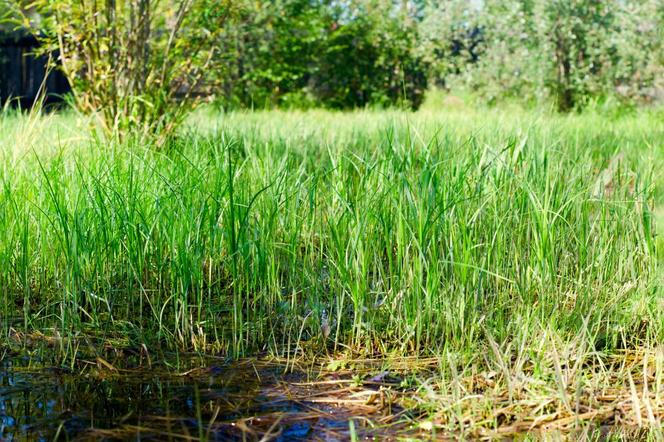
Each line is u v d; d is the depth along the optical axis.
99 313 4.43
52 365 3.71
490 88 17.64
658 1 15.65
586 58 17.06
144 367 3.72
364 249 4.30
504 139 6.12
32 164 5.36
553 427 3.10
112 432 3.01
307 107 20.69
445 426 3.08
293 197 4.90
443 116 12.97
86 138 6.82
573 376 3.48
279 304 4.45
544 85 16.88
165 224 4.48
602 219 4.72
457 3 18.52
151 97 7.59
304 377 3.64
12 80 17.98
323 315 4.40
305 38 20.08
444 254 4.50
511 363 3.71
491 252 4.52
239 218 4.27
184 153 5.79
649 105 16.33
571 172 5.30
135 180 4.84
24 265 4.20
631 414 3.21
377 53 20.80
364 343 4.08
